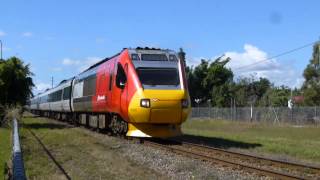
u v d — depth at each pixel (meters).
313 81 66.19
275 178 13.26
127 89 22.39
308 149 21.34
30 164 15.91
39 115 78.62
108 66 26.09
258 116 53.44
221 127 42.25
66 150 19.92
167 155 18.02
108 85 25.55
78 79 36.59
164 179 13.05
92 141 23.70
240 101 74.88
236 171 14.57
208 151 19.70
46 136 27.03
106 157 17.52
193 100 77.12
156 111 21.56
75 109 37.53
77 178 13.27
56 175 13.83
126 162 16.23
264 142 25.17
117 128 25.16
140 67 22.30
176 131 22.92
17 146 10.47
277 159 17.28
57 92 49.97
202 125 45.34
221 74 76.62
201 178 13.31
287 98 74.62
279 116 51.03
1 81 35.31
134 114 21.80
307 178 12.77
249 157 17.17
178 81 22.33
